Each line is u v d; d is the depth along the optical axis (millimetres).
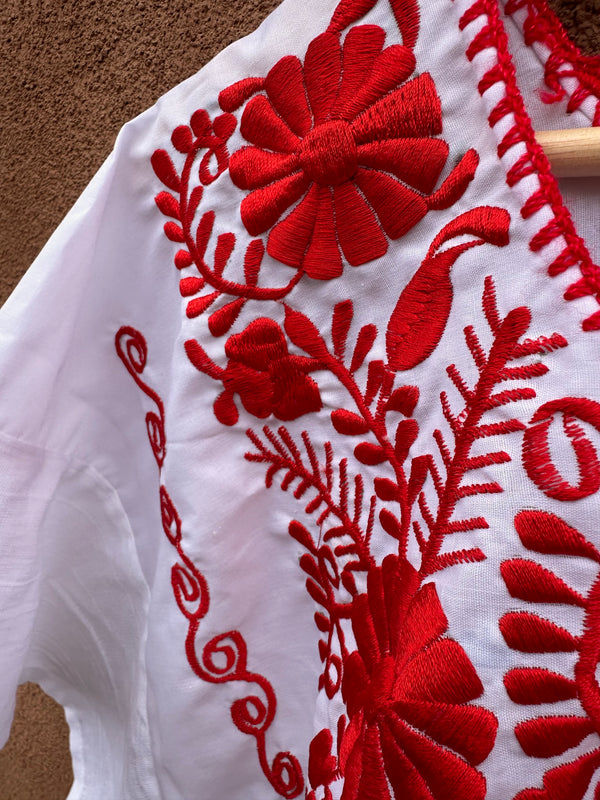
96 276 385
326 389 332
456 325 276
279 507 372
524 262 252
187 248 354
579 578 234
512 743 245
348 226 304
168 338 387
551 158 247
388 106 281
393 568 304
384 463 314
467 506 264
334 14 292
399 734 270
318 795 353
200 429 365
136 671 465
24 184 701
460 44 260
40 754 831
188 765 399
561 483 239
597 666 230
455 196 271
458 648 257
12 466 385
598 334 234
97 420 423
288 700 403
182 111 344
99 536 453
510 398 254
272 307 336
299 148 308
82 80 632
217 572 372
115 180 366
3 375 370
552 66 256
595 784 234
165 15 572
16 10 653
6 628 396
